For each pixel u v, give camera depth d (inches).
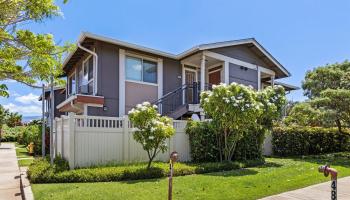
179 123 425.7
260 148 463.2
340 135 665.6
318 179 309.0
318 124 565.6
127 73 531.5
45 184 278.4
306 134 589.0
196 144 416.8
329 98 520.1
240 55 654.5
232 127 395.5
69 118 337.7
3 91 227.3
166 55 569.0
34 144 585.3
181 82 610.9
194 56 583.5
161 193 237.8
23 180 302.0
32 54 214.2
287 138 555.2
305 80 700.7
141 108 335.6
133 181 290.0
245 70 663.1
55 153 421.4
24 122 1336.1
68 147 343.9
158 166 338.6
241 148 440.5
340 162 460.4
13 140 1108.5
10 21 197.2
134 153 378.3
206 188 256.7
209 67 674.8
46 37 222.5
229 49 629.3
